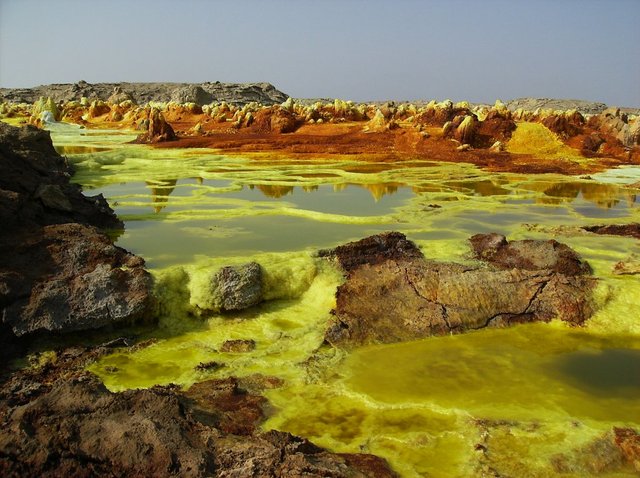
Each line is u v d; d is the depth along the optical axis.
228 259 10.09
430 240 11.95
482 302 8.92
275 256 10.25
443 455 5.89
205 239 12.29
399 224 14.01
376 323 8.47
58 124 48.19
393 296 8.89
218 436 5.33
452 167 25.28
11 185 11.34
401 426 6.38
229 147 32.03
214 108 53.06
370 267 9.52
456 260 10.35
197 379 7.26
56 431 5.07
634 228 13.30
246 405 6.59
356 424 6.41
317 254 10.28
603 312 9.03
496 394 7.06
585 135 32.97
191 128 44.09
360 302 8.76
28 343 7.97
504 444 6.06
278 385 7.14
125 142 36.00
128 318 8.49
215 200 16.91
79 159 25.53
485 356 8.02
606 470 5.72
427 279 9.09
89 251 9.44
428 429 6.33
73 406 5.45
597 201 18.14
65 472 4.71
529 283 9.24
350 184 20.72
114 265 9.35
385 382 7.30
